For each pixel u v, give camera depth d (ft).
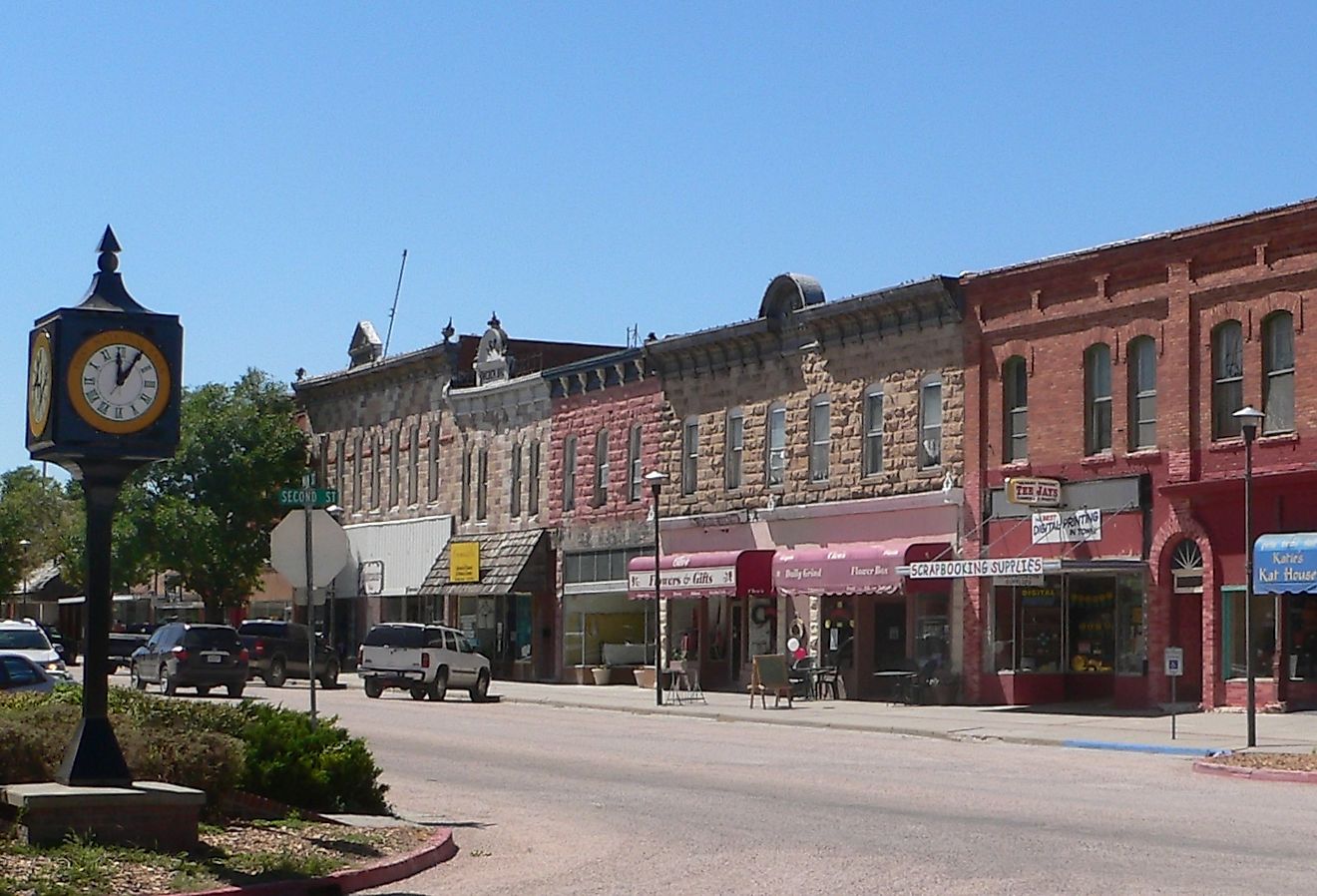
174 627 152.15
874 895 43.21
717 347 158.51
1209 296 114.62
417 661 150.71
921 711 123.13
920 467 136.15
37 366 49.21
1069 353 124.36
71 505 308.19
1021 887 44.09
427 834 54.49
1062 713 118.01
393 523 215.51
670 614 165.99
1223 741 94.27
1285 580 104.83
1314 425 107.65
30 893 39.73
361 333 232.12
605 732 107.65
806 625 146.10
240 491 224.53
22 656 101.91
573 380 182.19
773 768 81.56
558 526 184.24
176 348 48.60
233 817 54.80
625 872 48.06
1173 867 47.57
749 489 154.81
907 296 135.44
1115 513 120.06
